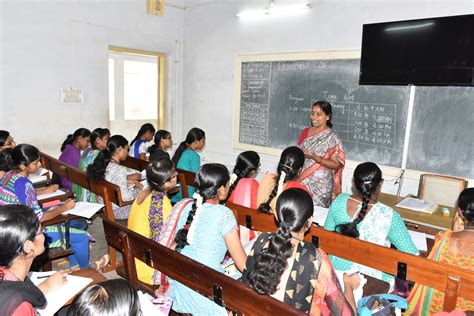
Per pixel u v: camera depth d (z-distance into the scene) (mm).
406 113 3598
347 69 3982
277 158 4820
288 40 4484
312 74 4297
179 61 5875
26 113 4395
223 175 1610
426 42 3299
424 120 3488
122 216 2842
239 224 2107
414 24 3352
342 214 1770
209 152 5676
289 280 1161
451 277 1331
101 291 741
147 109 6680
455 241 1463
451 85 3199
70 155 3566
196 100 5773
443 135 3387
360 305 1329
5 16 4098
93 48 4863
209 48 5461
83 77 4832
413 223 2436
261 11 4664
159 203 1963
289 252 1153
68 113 4754
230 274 1752
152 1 5320
